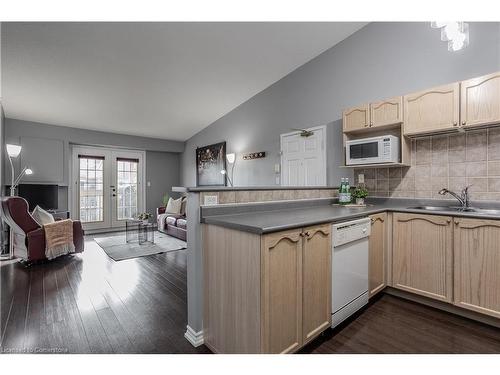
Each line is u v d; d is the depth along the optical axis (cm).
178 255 392
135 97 458
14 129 495
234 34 333
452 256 212
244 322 145
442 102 242
